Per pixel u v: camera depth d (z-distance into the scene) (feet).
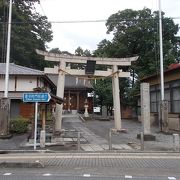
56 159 48.85
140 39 159.43
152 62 151.23
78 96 196.03
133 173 37.09
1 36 158.71
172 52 153.28
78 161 46.80
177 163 45.01
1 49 161.07
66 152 57.57
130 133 91.56
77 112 185.06
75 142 71.72
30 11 178.70
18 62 170.71
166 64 142.82
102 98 177.27
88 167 41.37
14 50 162.09
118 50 159.94
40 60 179.83
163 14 155.33
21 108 116.06
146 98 78.02
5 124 78.02
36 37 182.39
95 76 96.27
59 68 92.02
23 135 83.35
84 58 94.38
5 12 154.40
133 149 61.21
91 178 33.83
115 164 43.96
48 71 91.81
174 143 60.23
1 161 43.98
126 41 162.61
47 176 34.94
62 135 84.84
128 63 97.25
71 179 33.30
